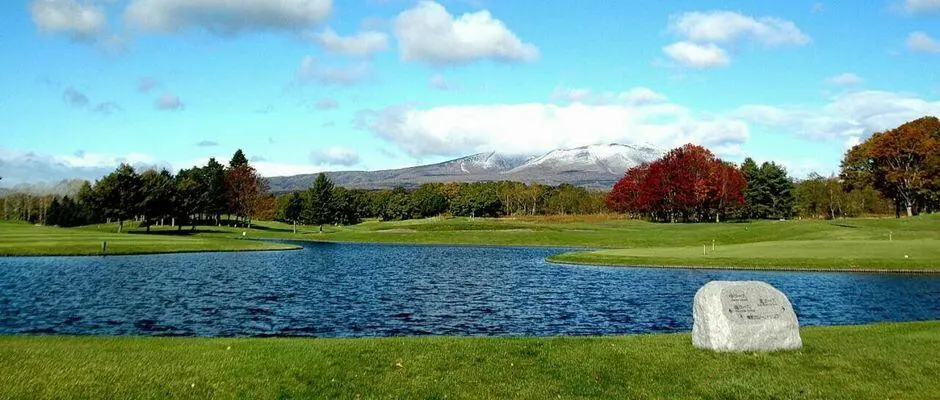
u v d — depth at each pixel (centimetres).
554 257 6581
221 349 1595
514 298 3578
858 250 5684
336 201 18050
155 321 2769
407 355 1540
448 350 1598
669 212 14262
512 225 12406
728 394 1270
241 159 16700
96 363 1414
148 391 1244
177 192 12469
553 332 2580
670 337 1806
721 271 5006
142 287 3919
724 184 12812
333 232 13262
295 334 2519
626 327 2680
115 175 11569
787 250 5950
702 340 1623
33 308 3067
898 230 7969
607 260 5897
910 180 10438
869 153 10838
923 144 10212
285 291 3869
